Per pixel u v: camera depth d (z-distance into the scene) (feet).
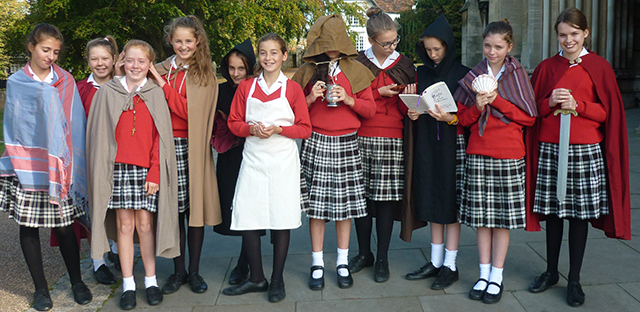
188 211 10.32
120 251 9.46
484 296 9.33
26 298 10.00
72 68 54.70
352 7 62.34
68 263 9.73
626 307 8.91
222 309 9.34
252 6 54.95
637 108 40.93
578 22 8.75
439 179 9.87
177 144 9.77
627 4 41.83
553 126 9.05
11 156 9.00
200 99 9.57
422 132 10.03
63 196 8.96
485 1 62.08
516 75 9.17
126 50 9.10
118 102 9.07
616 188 8.87
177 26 9.37
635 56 43.14
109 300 9.88
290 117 9.44
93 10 52.01
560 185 8.91
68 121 9.25
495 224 9.19
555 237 9.61
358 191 10.00
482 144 9.18
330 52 9.84
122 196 9.09
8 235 14.48
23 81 8.98
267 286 10.12
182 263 10.34
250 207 9.53
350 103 9.61
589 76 8.92
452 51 9.93
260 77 9.72
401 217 11.03
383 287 10.18
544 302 9.24
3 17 85.87
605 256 11.21
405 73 10.48
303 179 10.10
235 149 10.43
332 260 11.84
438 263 10.57
